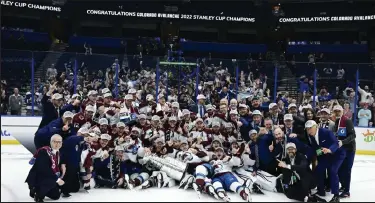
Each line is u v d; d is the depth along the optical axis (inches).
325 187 335.9
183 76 624.7
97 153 317.4
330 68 684.7
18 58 607.8
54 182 274.7
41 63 607.8
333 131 330.6
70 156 294.7
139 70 626.8
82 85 604.7
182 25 1230.9
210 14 1165.7
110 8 1139.9
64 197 289.4
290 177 298.7
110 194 300.8
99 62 620.1
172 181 336.5
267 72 632.4
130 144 334.0
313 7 1138.7
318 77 677.3
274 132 321.7
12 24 1206.9
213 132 367.9
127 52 1176.2
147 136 370.6
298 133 349.7
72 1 1120.8
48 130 312.2
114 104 418.6
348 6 1098.1
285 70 643.5
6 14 1121.4
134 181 323.6
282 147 321.7
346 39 1246.3
